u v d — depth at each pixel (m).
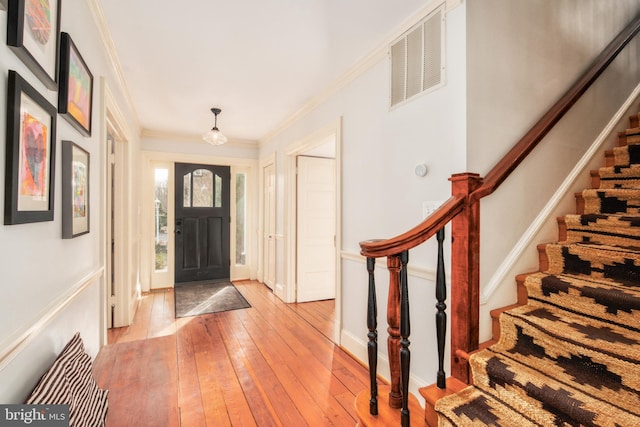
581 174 2.06
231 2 1.80
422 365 1.85
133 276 3.63
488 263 1.59
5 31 0.84
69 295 1.33
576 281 1.47
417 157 1.92
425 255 1.85
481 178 1.46
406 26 1.99
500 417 1.14
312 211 4.18
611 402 1.03
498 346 1.46
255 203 5.39
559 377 1.18
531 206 1.79
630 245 1.60
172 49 2.32
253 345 2.75
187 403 1.91
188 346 2.72
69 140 1.40
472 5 1.62
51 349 1.18
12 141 0.85
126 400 1.30
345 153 2.71
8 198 0.84
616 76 2.36
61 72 1.26
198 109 3.63
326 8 1.87
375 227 2.32
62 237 1.31
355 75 2.56
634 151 2.07
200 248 5.11
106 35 2.07
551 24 1.96
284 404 1.91
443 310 1.34
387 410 1.29
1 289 0.82
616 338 1.19
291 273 4.06
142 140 4.58
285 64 2.55
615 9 2.38
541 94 1.90
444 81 1.72
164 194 4.88
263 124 4.24
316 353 2.60
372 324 1.26
